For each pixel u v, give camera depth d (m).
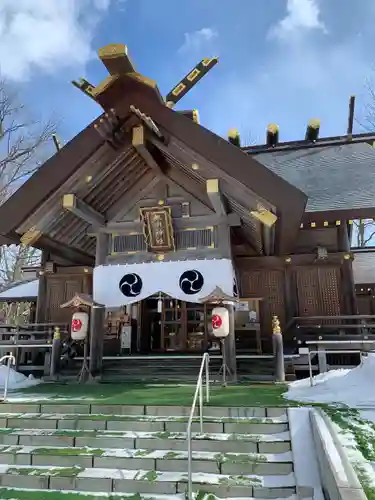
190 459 4.02
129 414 5.95
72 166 8.80
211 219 9.92
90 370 9.55
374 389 6.11
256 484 4.16
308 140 15.78
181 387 8.15
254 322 12.34
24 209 8.98
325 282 12.43
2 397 7.11
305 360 9.94
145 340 13.91
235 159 8.09
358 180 13.20
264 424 5.19
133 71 8.12
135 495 4.16
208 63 9.95
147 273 9.89
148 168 10.31
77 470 4.62
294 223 8.33
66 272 14.16
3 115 22.73
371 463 3.85
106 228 10.44
